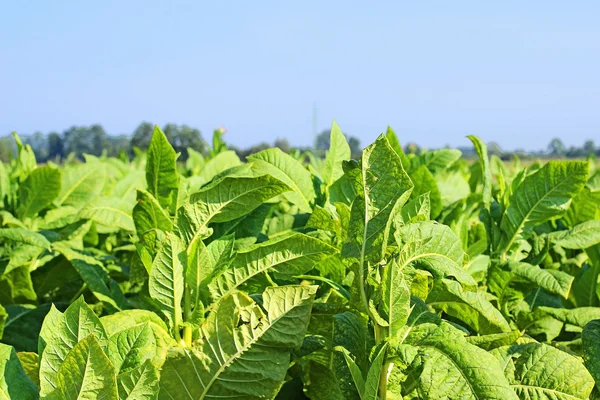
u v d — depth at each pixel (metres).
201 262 2.13
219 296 2.29
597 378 1.97
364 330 1.96
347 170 2.03
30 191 3.94
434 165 3.97
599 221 3.01
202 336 1.89
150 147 2.64
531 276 2.64
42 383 1.64
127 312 2.06
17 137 4.60
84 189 4.31
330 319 2.21
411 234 1.95
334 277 2.72
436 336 1.73
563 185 2.88
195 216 2.19
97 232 4.29
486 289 2.91
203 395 1.89
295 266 2.35
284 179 2.94
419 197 2.36
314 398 2.30
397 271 1.78
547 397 1.84
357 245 1.97
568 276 2.61
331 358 2.25
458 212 3.19
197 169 5.34
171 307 2.10
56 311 1.75
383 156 1.95
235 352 1.90
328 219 2.26
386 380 1.83
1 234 3.16
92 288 2.68
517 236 2.97
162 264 2.07
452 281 2.24
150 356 1.76
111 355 1.73
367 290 1.96
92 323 1.74
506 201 3.11
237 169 2.47
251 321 1.90
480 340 1.93
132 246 4.04
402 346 1.71
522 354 1.91
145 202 2.36
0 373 1.63
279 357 1.91
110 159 6.85
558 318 2.61
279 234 3.25
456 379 1.59
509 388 1.56
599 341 2.03
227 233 2.68
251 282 2.36
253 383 1.90
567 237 2.97
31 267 3.65
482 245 3.01
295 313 1.91
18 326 3.41
